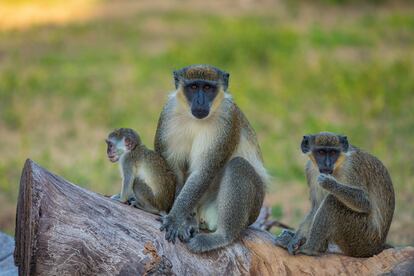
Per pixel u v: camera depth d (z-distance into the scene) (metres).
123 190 8.93
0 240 10.01
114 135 8.95
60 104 22.50
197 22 34.03
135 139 8.93
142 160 8.84
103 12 37.44
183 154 9.12
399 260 8.62
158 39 30.98
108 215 7.71
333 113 21.22
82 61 27.66
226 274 8.23
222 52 26.70
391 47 28.27
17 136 19.81
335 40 28.95
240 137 9.16
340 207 8.70
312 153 9.10
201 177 8.73
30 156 18.03
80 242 7.38
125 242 7.57
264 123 20.33
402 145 17.97
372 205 8.96
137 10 37.72
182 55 27.00
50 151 18.50
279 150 18.12
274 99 22.30
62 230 7.35
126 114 21.41
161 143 9.12
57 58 28.00
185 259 8.06
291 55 26.59
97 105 22.19
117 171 16.98
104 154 18.25
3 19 35.59
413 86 22.58
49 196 7.39
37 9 38.12
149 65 26.55
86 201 7.65
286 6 36.53
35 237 7.27
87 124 20.77
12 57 28.19
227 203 8.48
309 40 28.91
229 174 8.60
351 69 24.67
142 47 29.66
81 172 16.78
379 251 9.05
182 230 8.26
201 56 26.77
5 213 14.53
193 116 8.71
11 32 32.72
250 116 20.88
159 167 8.83
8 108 21.97
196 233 8.58
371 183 9.05
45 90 23.81
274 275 8.46
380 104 20.88
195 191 8.62
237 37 28.08
